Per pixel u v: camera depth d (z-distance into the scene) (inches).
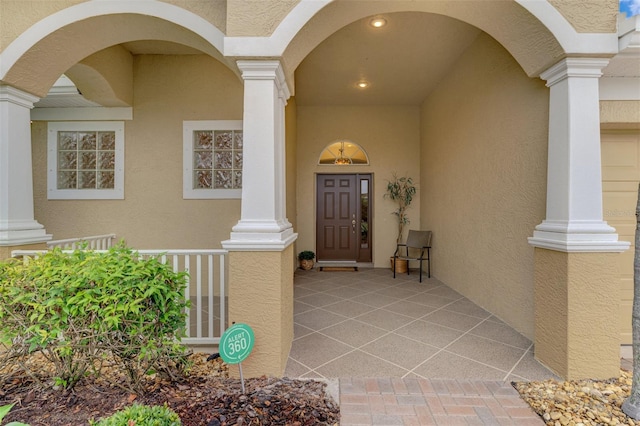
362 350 107.0
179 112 179.0
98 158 180.4
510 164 127.8
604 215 113.3
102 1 104.0
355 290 183.9
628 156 113.2
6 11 106.6
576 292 87.7
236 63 94.8
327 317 138.9
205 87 179.0
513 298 126.0
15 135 115.9
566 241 87.2
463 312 145.1
